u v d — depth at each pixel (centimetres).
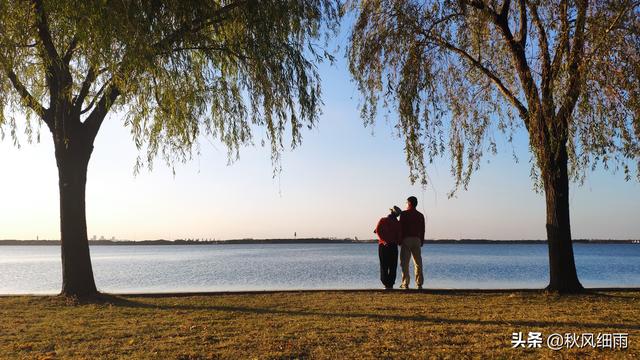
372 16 1307
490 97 1337
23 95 1153
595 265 5003
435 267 3956
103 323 916
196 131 1256
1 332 841
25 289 2339
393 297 1239
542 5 1216
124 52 1045
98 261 6231
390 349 723
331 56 1257
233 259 6359
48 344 758
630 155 1111
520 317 960
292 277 2816
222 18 1159
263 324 896
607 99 1116
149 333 829
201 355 693
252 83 1226
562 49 1174
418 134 1254
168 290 2075
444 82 1297
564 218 1301
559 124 1198
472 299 1199
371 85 1319
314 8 1239
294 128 1216
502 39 1316
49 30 1091
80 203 1215
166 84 1159
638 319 941
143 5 1047
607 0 1117
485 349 723
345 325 884
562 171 1281
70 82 1162
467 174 1318
